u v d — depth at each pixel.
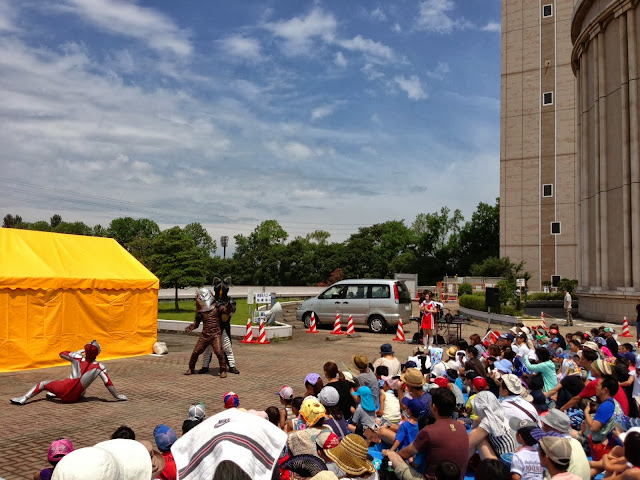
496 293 25.61
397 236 92.19
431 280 80.75
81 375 9.61
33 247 13.83
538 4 61.25
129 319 15.26
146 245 55.41
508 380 5.88
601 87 31.73
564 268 58.75
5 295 12.46
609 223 31.27
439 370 9.29
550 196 59.75
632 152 29.00
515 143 61.88
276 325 22.80
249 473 3.13
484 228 83.38
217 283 12.69
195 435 3.45
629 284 29.14
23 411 8.90
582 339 11.88
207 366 13.03
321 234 108.31
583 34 33.81
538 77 60.97
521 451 4.58
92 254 15.27
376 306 23.20
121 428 4.66
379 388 7.91
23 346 12.73
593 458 6.26
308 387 7.23
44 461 6.47
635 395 7.85
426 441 4.77
